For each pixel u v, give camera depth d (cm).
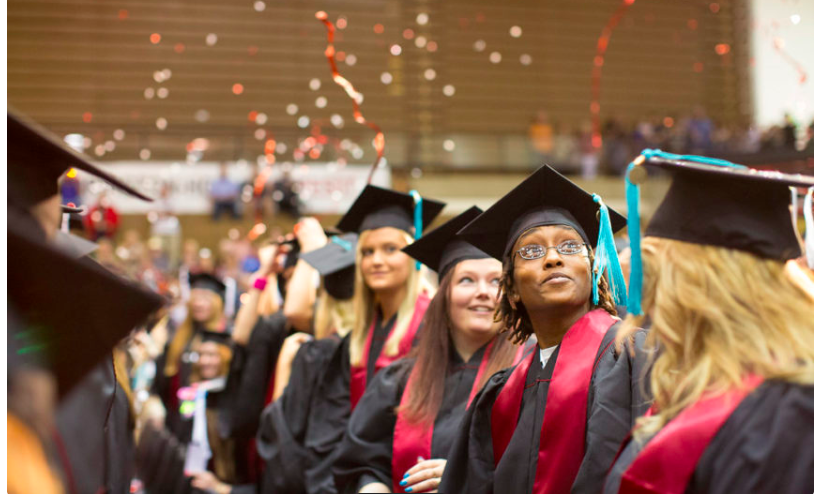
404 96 1609
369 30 1617
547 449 184
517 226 205
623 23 1681
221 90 1557
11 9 1509
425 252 286
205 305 582
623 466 148
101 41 1530
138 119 1524
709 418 138
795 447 131
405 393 274
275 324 466
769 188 154
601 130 1541
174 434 513
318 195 1352
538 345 206
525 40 1669
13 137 136
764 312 145
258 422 454
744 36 1605
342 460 286
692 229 156
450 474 215
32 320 107
